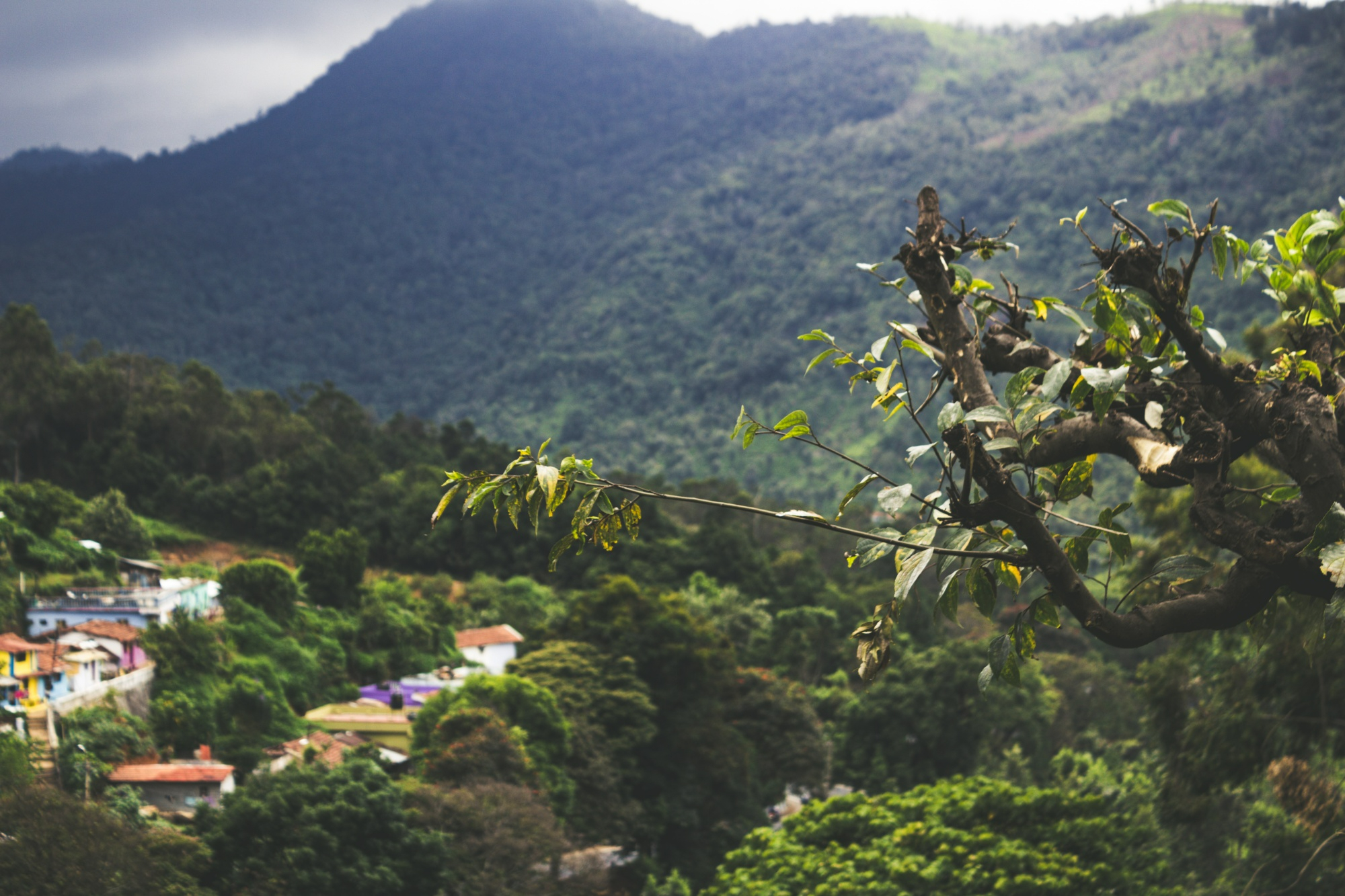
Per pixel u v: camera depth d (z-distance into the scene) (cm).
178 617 4331
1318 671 1363
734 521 8669
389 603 5934
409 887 2386
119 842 2103
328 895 2236
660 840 3938
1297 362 285
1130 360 289
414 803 2650
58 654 3744
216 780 3042
